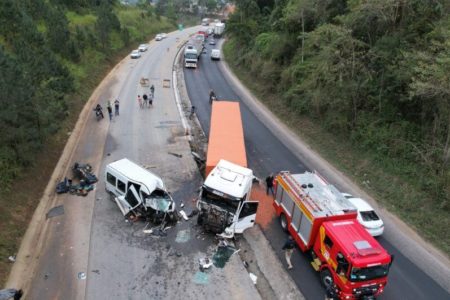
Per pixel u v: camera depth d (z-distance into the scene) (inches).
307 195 671.1
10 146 794.8
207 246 685.3
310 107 1300.4
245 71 2065.7
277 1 2172.7
